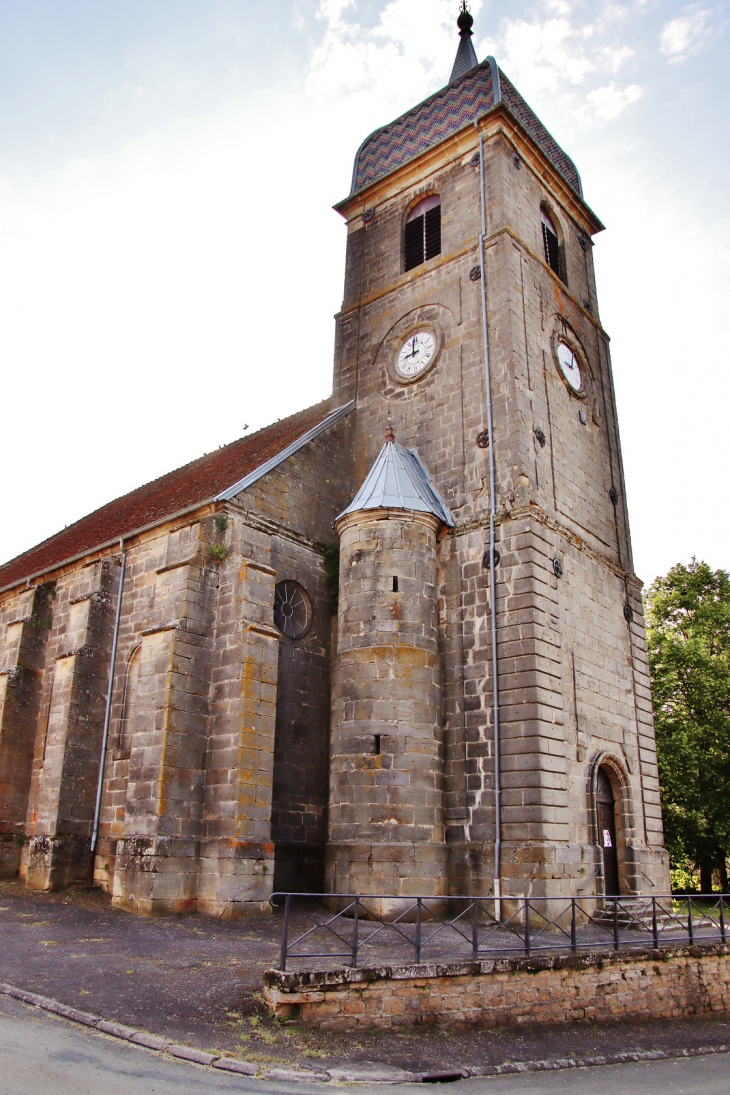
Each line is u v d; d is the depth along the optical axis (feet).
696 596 139.44
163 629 70.69
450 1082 36.11
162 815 65.10
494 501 78.59
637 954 53.16
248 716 68.08
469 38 119.03
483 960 45.19
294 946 51.21
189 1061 33.73
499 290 87.10
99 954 49.39
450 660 75.56
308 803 76.95
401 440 90.43
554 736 69.82
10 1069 30.83
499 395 82.79
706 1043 49.37
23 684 91.09
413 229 102.22
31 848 76.64
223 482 86.94
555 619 74.74
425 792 69.41
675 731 123.13
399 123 108.78
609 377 105.19
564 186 105.40
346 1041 38.42
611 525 94.84
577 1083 38.27
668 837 123.54
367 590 74.84
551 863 65.00
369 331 100.01
